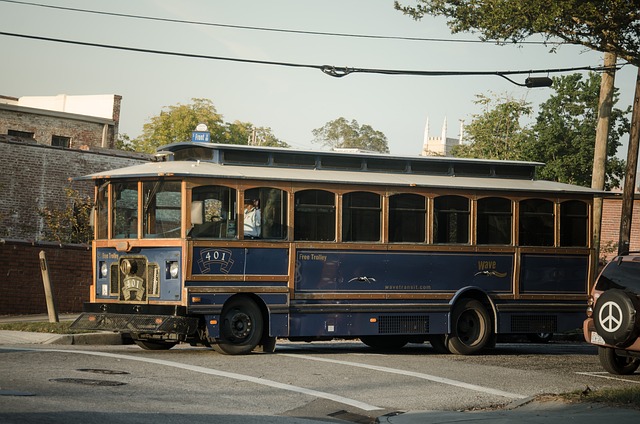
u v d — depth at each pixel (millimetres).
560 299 20344
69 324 19859
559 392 13555
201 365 14672
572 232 20672
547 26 23047
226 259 16766
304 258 17609
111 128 48125
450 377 14656
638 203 41844
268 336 17344
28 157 32844
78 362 14102
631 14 22891
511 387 13883
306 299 17594
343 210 18094
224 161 17406
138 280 16875
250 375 13852
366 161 18844
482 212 19625
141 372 13445
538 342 24219
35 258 25859
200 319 16734
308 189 17750
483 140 50438
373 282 18281
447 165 19797
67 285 26547
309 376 14055
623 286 15727
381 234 18438
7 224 32250
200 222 16234
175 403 11031
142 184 16969
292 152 17984
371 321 18219
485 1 23625
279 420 10492
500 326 19578
